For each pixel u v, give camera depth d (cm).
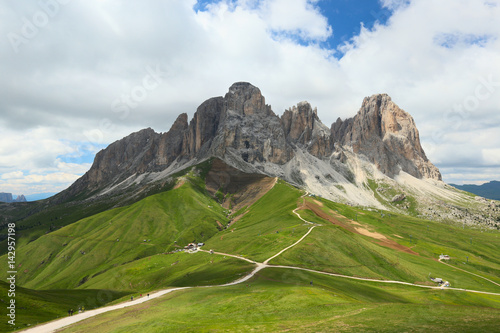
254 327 5312
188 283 12488
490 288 15075
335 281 11512
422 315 5575
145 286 17288
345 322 5316
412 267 16425
